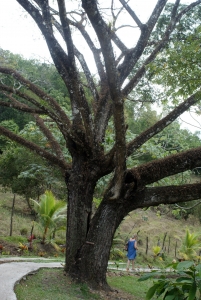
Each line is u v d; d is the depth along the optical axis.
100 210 8.12
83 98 7.50
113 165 8.16
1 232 14.69
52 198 14.92
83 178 8.26
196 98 6.69
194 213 26.86
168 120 7.92
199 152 7.68
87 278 7.80
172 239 23.31
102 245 7.96
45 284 7.29
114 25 9.23
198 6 9.55
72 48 7.22
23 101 22.23
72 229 8.12
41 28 7.57
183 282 3.60
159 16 9.27
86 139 8.01
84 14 9.60
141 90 9.73
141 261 17.11
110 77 6.00
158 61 6.63
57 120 7.98
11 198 22.47
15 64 12.86
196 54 6.16
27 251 12.84
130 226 23.42
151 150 13.32
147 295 3.98
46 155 8.89
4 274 7.38
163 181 12.95
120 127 6.61
